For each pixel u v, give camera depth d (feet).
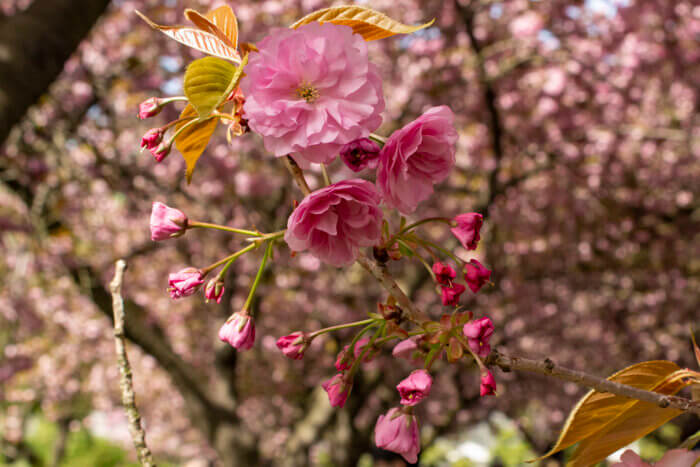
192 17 2.94
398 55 23.66
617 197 28.66
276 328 29.94
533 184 27.25
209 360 31.19
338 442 24.56
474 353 2.90
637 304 30.83
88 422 48.19
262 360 32.32
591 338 31.19
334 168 21.58
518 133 24.77
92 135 23.75
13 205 24.36
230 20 3.29
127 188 23.98
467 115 24.58
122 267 4.01
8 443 41.86
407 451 3.14
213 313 28.71
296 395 34.40
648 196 29.01
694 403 2.81
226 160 22.94
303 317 29.45
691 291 29.91
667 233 29.37
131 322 19.76
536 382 32.68
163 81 22.56
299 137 2.78
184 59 22.15
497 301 29.86
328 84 2.81
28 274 24.53
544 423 38.32
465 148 25.13
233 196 24.44
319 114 2.78
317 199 2.86
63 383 37.52
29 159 20.54
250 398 35.32
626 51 21.99
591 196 27.55
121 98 23.00
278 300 29.07
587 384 2.87
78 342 34.60
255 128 2.77
